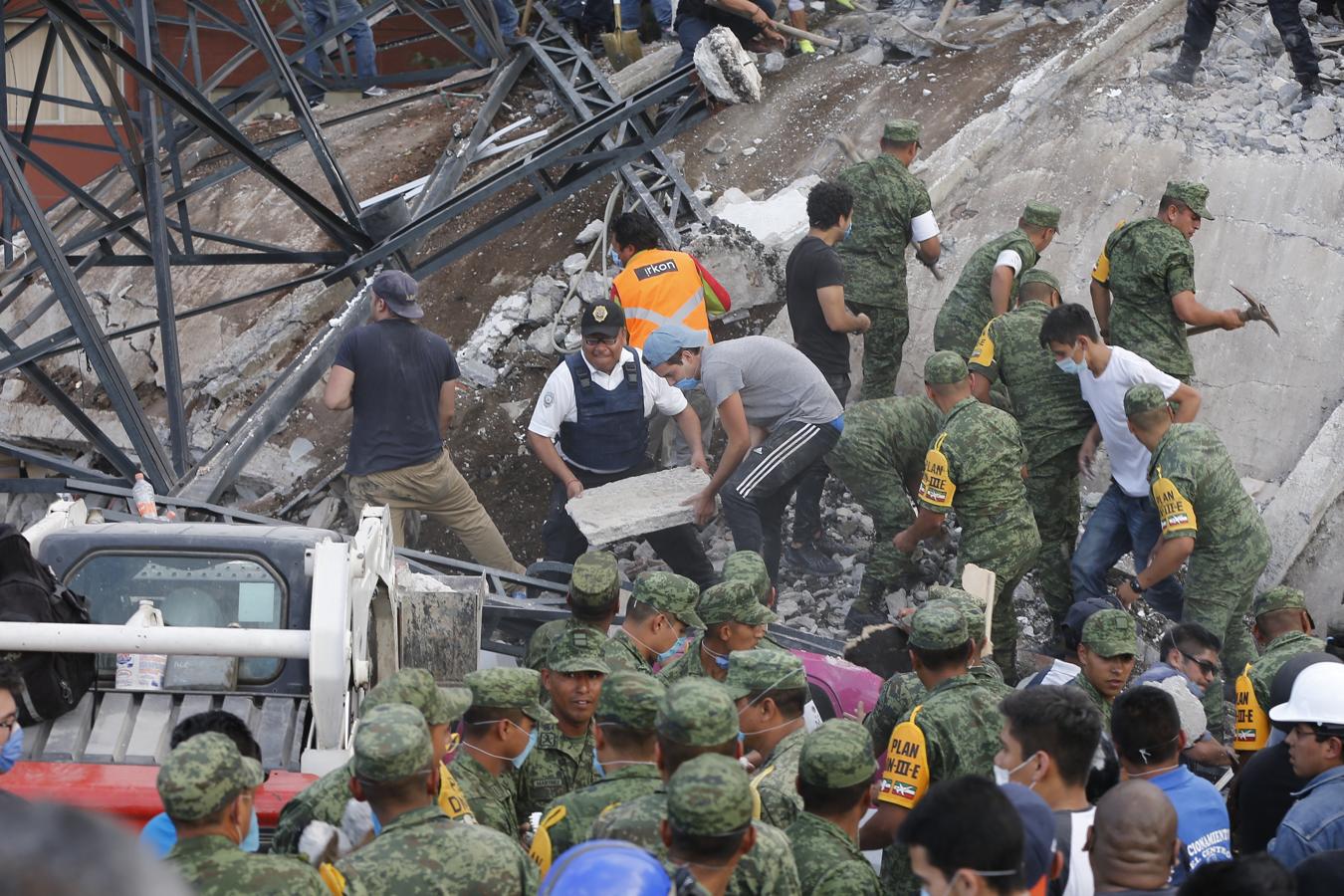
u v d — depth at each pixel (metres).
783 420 17.75
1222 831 9.32
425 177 30.44
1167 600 18.19
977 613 11.68
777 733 10.12
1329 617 20.09
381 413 18.20
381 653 13.07
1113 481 18.03
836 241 19.91
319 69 33.38
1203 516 16.33
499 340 25.20
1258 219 24.02
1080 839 8.48
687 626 13.85
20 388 27.91
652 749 8.89
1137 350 19.17
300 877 6.97
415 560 18.41
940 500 16.03
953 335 20.47
